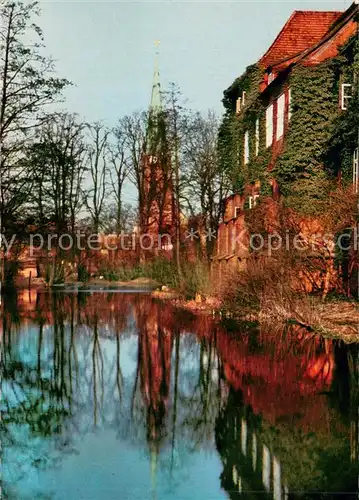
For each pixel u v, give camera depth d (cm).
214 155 4784
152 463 775
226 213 4400
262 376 1243
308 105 2712
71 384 1249
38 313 2734
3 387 1225
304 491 670
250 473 723
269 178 3303
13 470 753
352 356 1412
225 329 1998
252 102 3544
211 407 1027
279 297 2028
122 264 6481
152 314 2639
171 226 5306
